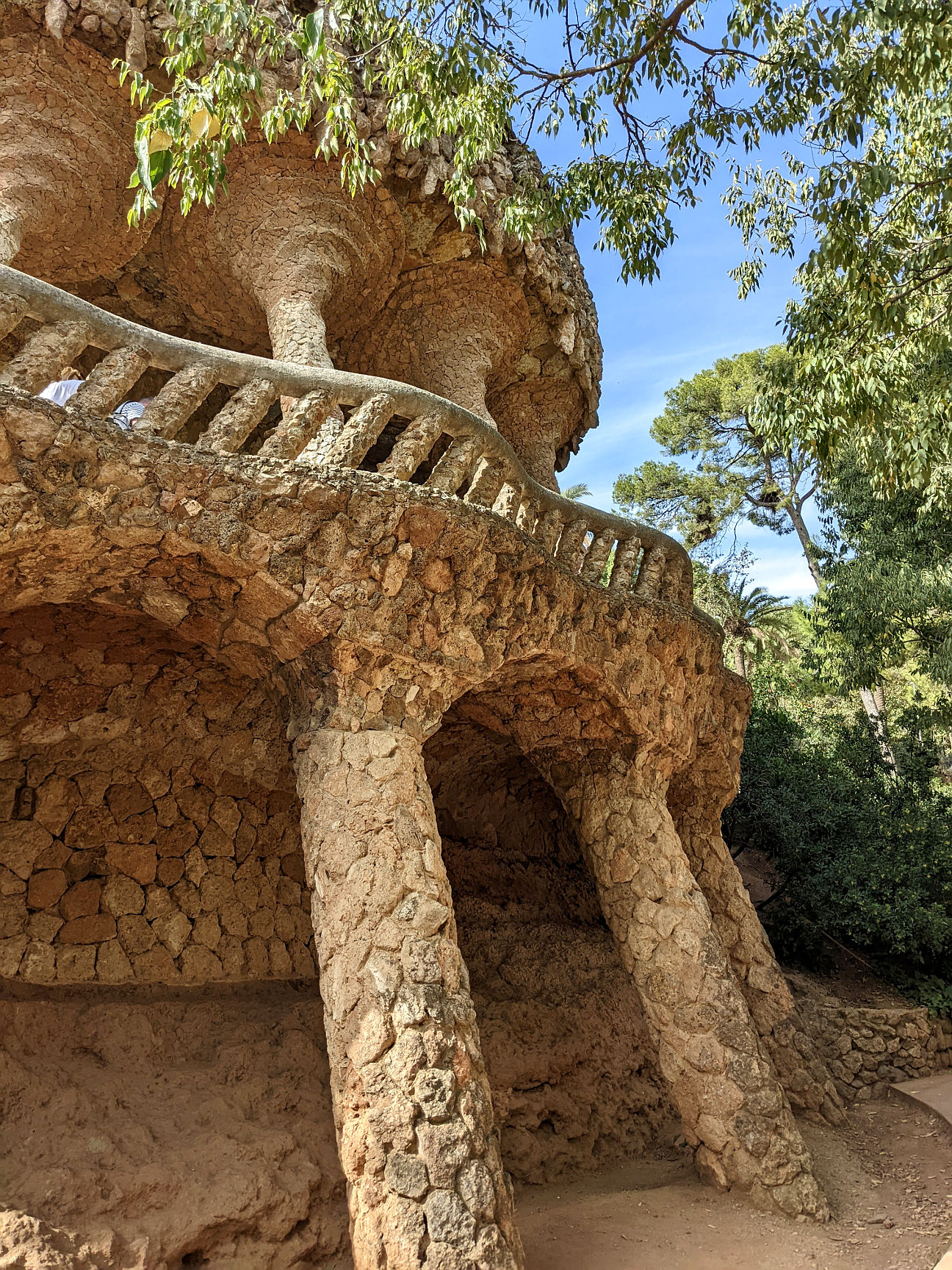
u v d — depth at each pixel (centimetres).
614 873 726
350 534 549
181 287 897
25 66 732
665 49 705
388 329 1003
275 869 744
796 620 3014
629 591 751
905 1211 657
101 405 493
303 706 592
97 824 670
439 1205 436
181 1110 568
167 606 562
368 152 826
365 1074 466
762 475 2848
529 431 1188
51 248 785
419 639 575
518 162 1012
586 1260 546
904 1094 984
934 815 1384
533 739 771
